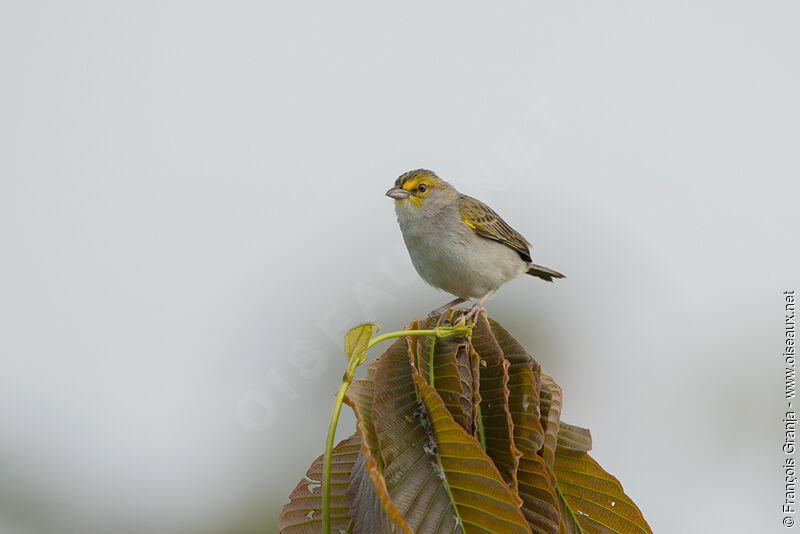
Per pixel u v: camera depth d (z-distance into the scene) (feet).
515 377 16.76
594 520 17.53
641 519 17.24
